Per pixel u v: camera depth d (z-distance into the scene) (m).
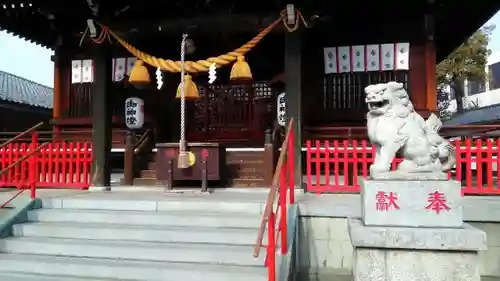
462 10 12.35
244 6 10.01
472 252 4.42
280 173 5.05
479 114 30.30
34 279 5.67
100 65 9.87
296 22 8.85
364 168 8.05
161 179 9.24
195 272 5.38
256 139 13.75
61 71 14.57
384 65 11.88
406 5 11.50
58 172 9.45
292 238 5.95
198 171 9.04
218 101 14.10
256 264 5.60
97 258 6.08
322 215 6.54
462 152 7.64
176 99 14.23
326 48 12.20
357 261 4.63
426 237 4.43
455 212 4.58
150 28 9.95
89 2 9.26
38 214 7.16
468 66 30.91
